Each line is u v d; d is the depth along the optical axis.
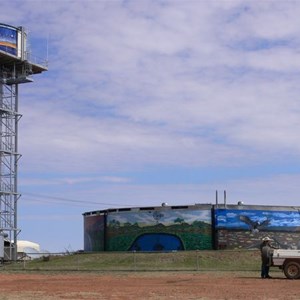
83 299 23.09
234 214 72.25
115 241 75.31
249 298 23.09
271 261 35.50
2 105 80.44
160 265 54.91
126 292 26.00
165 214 73.31
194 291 26.28
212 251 61.50
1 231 77.19
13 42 81.19
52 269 50.69
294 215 73.88
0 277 39.59
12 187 80.06
